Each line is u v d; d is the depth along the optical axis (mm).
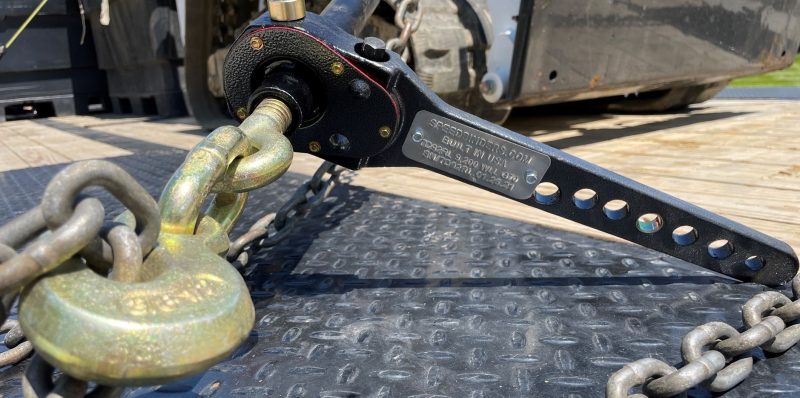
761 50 3717
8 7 5828
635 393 714
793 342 809
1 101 6051
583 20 2668
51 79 6301
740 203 1718
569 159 975
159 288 457
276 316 1021
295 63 912
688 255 1062
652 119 3945
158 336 428
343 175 2297
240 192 718
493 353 867
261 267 1271
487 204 1808
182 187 595
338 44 887
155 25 5207
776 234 1427
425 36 2506
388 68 890
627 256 1270
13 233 437
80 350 417
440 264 1257
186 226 584
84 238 423
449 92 2629
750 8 3496
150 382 440
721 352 759
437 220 1603
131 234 475
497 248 1353
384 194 1928
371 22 2533
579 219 1027
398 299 1078
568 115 4391
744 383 762
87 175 430
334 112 936
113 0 5516
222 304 471
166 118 5438
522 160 973
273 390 789
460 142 963
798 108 4254
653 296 1056
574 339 902
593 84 2855
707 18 3260
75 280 439
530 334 923
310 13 950
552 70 2652
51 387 474
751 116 3912
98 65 6520
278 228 1337
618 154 2600
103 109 6734
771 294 863
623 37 2881
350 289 1134
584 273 1179
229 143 668
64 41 6277
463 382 792
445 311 1021
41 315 424
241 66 919
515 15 2600
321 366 847
